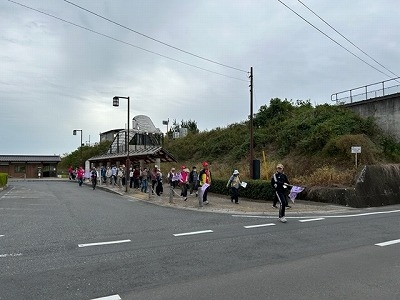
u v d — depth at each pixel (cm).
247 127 3966
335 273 567
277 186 1130
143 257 680
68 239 859
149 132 4797
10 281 539
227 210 1414
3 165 5947
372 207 1630
